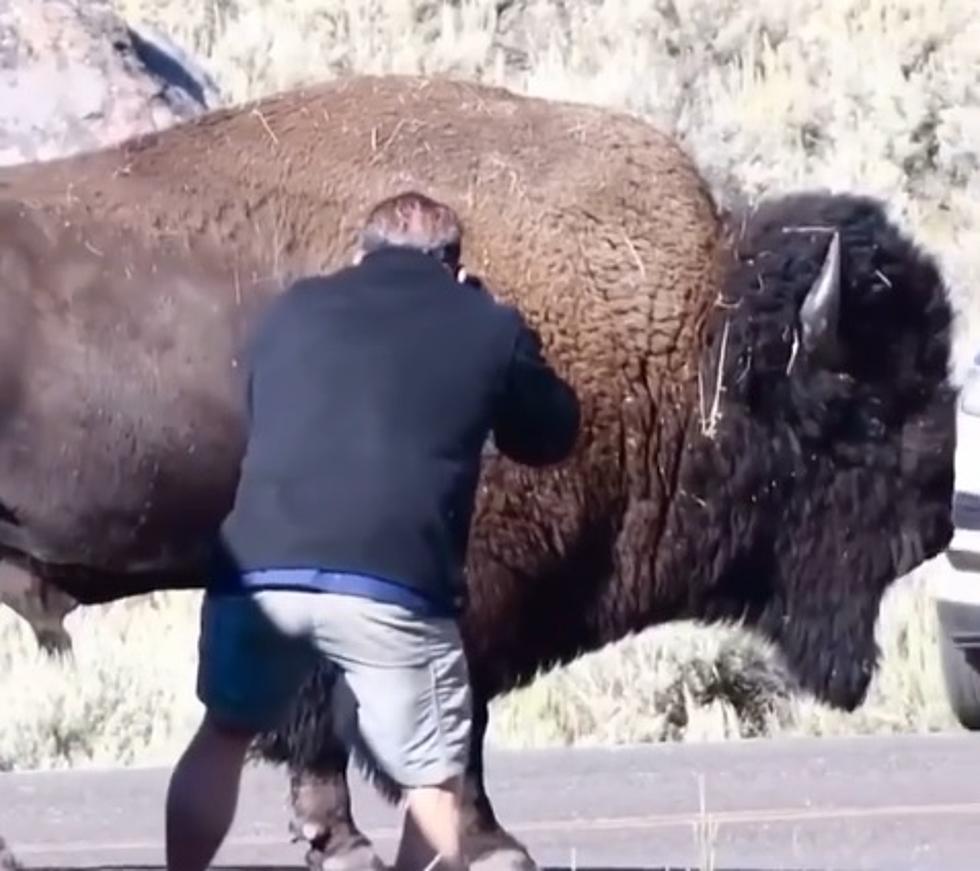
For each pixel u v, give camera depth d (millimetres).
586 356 24344
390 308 18422
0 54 41594
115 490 23766
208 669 18422
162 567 24078
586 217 24516
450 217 18875
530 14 58250
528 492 24094
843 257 25328
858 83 55281
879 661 28312
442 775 18234
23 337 23734
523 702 33188
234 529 18281
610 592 24859
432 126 24641
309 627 18047
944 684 32094
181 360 23828
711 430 24875
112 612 35594
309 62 56375
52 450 23688
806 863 24906
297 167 24391
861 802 28109
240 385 23844
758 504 25281
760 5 58031
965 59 56281
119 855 25875
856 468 25578
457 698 18266
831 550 25641
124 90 41875
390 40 57406
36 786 30000
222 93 50219
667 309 24609
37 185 24453
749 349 24953
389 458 18078
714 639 33844
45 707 32969
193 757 18672
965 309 43531
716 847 25594
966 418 26719
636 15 57750
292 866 25297
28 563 24125
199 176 24422
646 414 24609
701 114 54656
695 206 24969
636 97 54875
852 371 25438
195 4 58500
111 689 33406
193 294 23953
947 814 27359
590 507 24422
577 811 27781
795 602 25719
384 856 25875
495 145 24609
